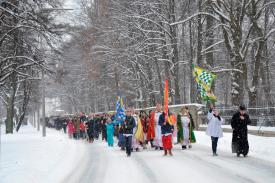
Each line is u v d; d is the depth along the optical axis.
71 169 15.43
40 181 12.82
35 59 22.78
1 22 19.98
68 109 113.31
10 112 47.34
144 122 23.50
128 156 19.33
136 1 45.81
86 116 36.25
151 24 46.91
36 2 20.22
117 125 26.50
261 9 33.62
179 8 46.72
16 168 15.37
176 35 45.56
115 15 50.50
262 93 33.16
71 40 22.80
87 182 12.53
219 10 34.94
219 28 46.75
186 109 21.56
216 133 17.62
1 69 22.95
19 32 21.03
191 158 17.19
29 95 57.84
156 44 45.06
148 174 13.53
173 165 15.31
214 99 27.52
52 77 25.02
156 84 60.44
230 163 15.19
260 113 25.75
